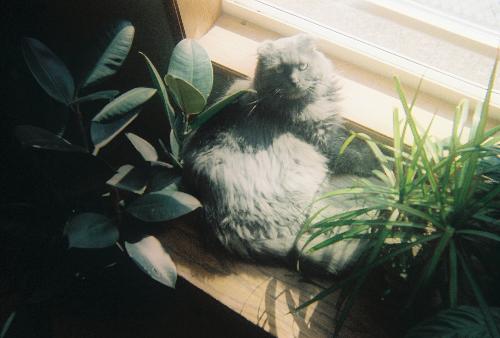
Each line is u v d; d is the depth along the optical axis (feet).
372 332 3.21
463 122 3.21
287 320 3.27
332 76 4.02
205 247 3.71
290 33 4.39
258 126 3.85
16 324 4.02
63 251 3.79
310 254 3.38
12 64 3.26
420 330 2.46
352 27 4.34
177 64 3.33
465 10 4.19
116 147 4.87
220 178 3.58
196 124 3.45
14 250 3.80
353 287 3.10
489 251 2.85
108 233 3.27
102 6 3.67
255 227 3.53
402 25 4.31
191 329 4.63
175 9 3.53
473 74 4.06
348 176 3.99
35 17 3.56
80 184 3.32
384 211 3.27
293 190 3.70
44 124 3.29
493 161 3.13
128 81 4.52
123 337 4.64
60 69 3.08
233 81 4.26
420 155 2.84
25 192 4.16
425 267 2.78
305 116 3.87
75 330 4.65
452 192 2.88
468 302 2.88
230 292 3.43
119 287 4.59
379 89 4.17
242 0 4.39
